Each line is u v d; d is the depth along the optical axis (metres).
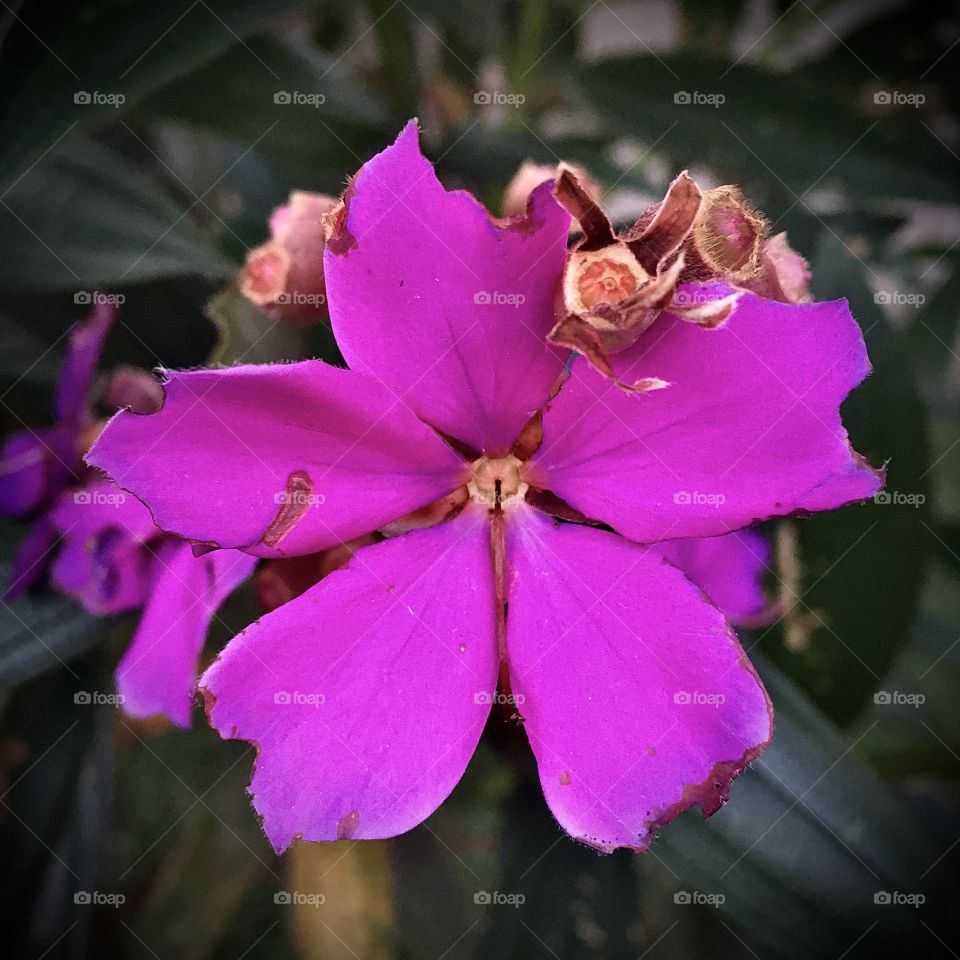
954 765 0.14
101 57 0.10
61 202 0.11
